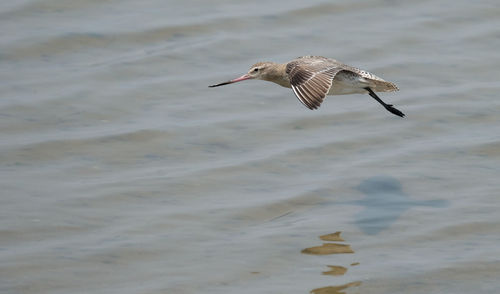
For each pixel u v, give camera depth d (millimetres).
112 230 14117
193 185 15609
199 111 18312
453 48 20422
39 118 17828
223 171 16078
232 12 21984
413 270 12773
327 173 16016
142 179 15789
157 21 21500
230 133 17469
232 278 12680
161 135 17328
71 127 17594
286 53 20094
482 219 14211
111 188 15438
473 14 21750
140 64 19859
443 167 16016
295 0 22484
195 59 20078
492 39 20688
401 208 14711
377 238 13781
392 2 22391
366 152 16766
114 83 19172
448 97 18578
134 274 12820
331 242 13688
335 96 19125
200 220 14430
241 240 13797
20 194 15133
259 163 16375
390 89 13852
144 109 18328
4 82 19031
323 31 21094
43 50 20266
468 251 13281
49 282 12586
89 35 20828
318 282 12508
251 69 15086
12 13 21641
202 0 22578
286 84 15062
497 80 19172
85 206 14836
